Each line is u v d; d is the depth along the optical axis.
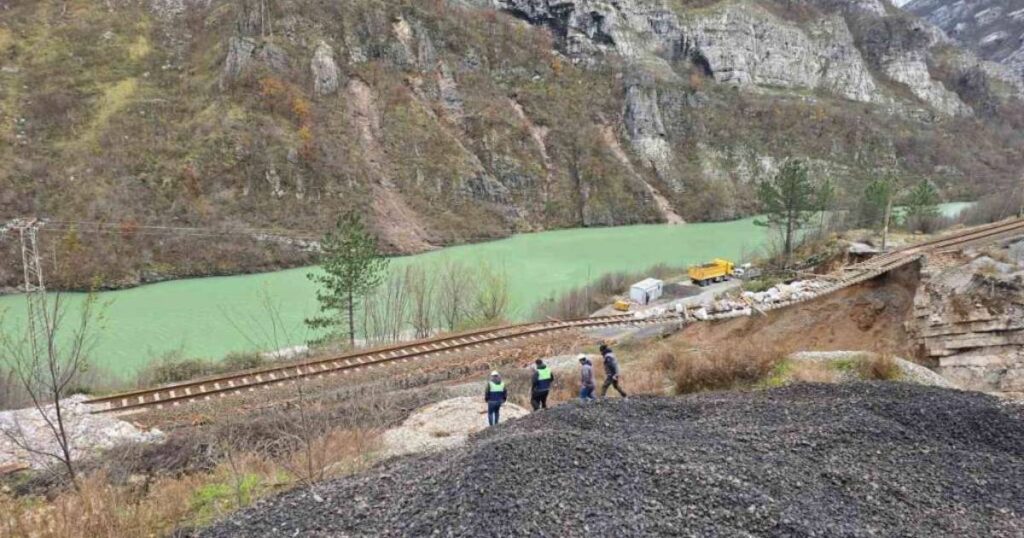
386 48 101.19
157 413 17.70
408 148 90.00
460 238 80.62
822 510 8.25
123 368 33.25
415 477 9.37
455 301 38.41
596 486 8.43
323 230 71.19
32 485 13.11
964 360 24.83
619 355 27.94
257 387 19.84
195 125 76.38
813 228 62.03
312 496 9.03
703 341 30.27
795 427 11.97
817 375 18.34
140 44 91.06
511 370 23.30
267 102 81.88
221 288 53.72
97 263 53.25
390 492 8.86
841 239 48.31
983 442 11.94
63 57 83.38
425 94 101.31
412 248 73.75
